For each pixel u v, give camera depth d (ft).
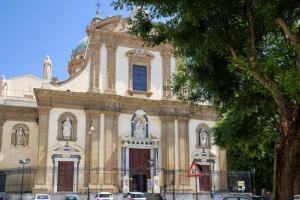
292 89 37.91
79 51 208.74
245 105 52.60
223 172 155.63
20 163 139.13
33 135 150.51
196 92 62.95
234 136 85.51
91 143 140.46
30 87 191.72
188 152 152.76
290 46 48.32
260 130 79.71
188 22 41.04
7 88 186.60
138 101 149.79
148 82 154.81
